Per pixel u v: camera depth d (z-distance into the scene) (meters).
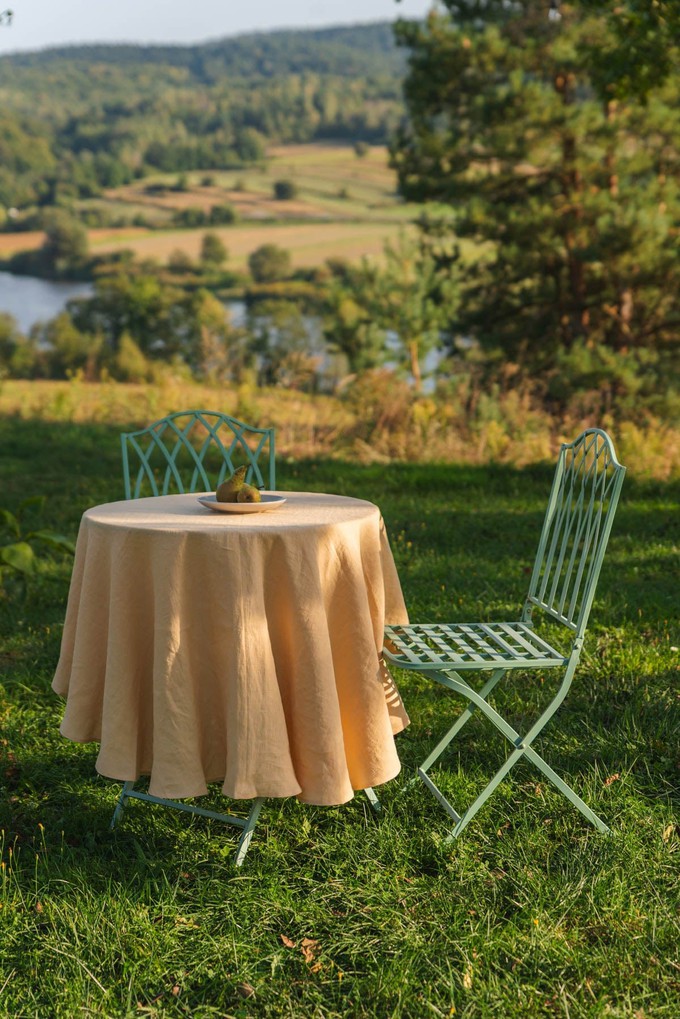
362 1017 2.23
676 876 2.72
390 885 2.67
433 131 16.08
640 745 3.48
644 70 9.68
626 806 3.06
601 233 14.04
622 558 5.99
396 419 11.40
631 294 15.44
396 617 3.37
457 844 2.88
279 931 2.52
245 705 2.68
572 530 6.63
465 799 3.12
